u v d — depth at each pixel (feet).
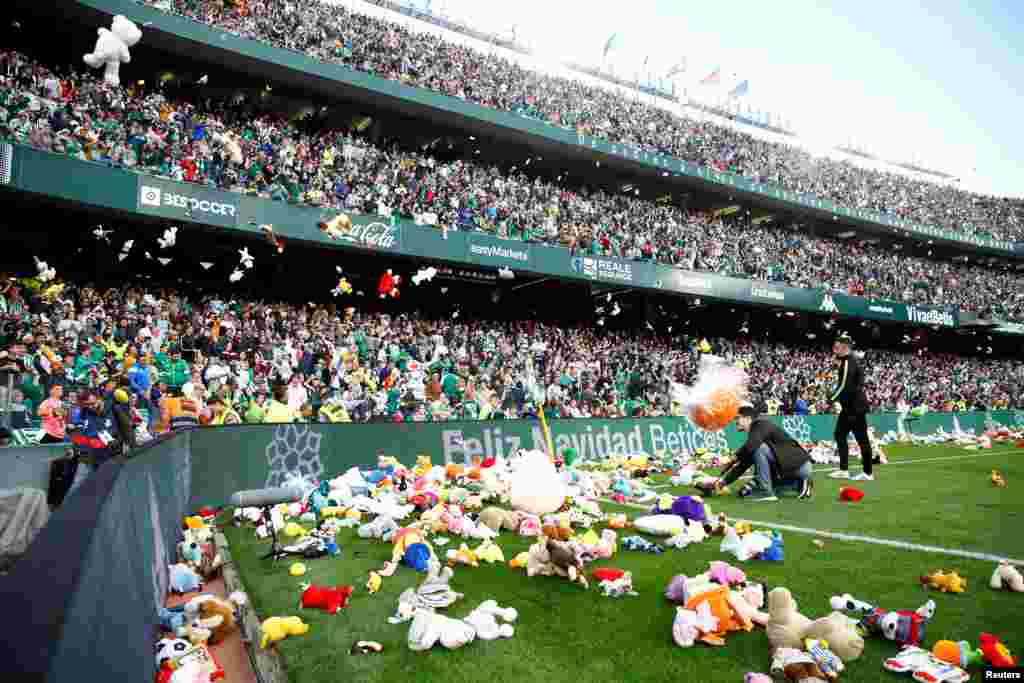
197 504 27.07
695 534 19.45
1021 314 130.72
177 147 56.49
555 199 88.63
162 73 70.28
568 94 104.63
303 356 51.34
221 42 65.05
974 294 130.82
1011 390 116.67
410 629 11.77
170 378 41.16
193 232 63.16
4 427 30.01
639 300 101.50
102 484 8.98
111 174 50.06
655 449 53.42
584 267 80.18
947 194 150.61
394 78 78.28
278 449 31.83
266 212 58.18
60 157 47.60
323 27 77.36
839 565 16.29
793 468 27.89
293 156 65.00
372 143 80.48
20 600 4.84
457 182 79.00
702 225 104.83
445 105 80.84
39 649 4.09
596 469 42.47
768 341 111.04
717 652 11.10
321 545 18.99
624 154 96.32
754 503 26.84
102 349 42.47
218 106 70.79
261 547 20.21
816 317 117.91
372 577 15.37
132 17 59.67
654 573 15.98
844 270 114.52
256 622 13.15
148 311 49.52
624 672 10.31
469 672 10.42
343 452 34.71
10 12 58.54
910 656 10.41
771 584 14.62
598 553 17.57
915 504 26.04
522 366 67.15
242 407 42.60
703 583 12.95
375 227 64.85
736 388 27.04
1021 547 18.15
